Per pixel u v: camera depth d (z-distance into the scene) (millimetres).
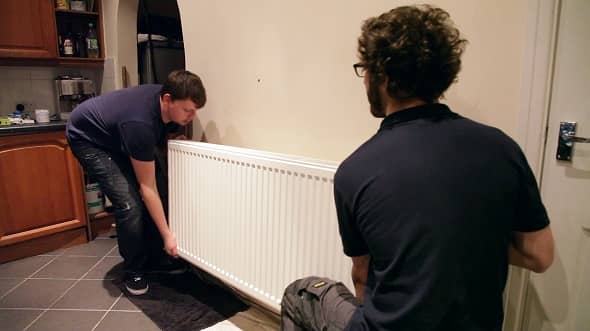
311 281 1166
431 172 643
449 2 1137
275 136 1710
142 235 2025
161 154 2020
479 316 678
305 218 1334
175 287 2062
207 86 2033
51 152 2443
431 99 723
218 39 1909
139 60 2811
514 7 1023
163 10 3062
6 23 2363
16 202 2332
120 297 1953
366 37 735
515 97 1056
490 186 645
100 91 3037
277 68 1646
